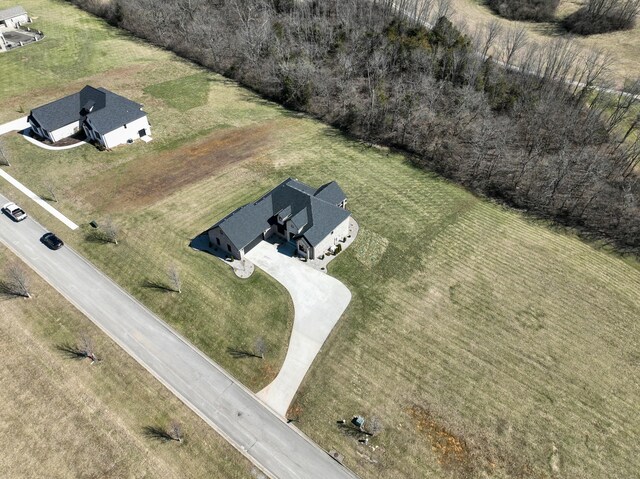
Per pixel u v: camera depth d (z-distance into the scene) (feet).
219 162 199.62
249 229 150.92
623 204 176.35
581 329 136.15
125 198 176.45
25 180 182.70
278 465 103.14
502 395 118.11
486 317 137.80
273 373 120.67
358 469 103.09
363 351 126.41
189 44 295.89
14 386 113.91
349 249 157.99
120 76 268.62
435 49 247.91
